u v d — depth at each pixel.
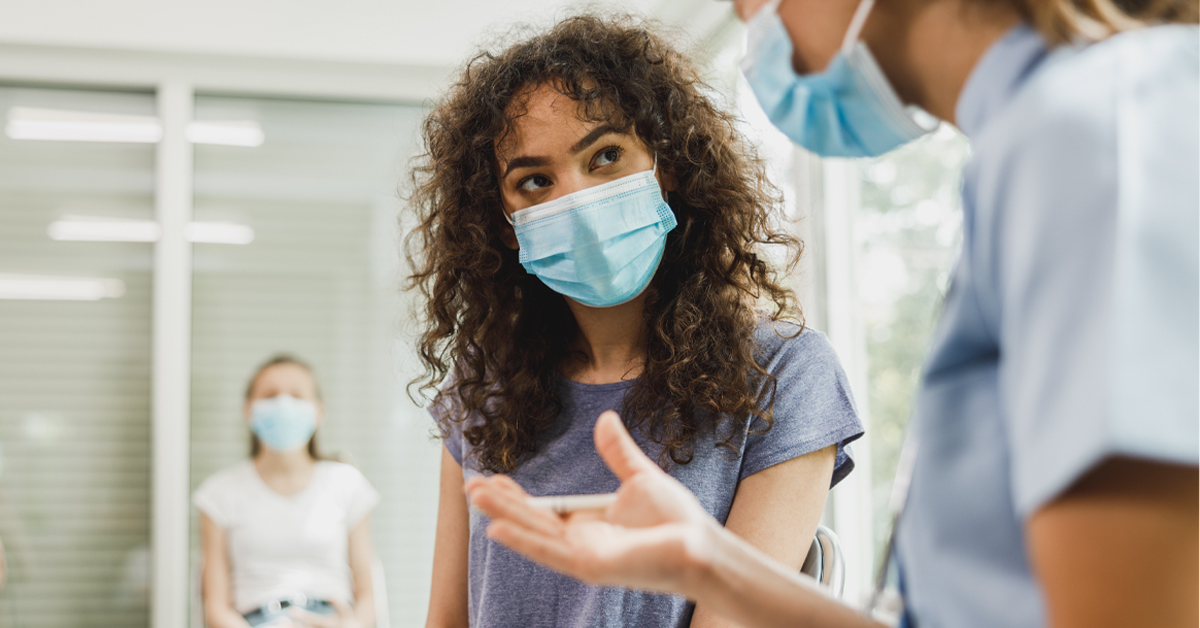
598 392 1.22
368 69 3.88
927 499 0.57
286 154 3.85
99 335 3.66
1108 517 0.43
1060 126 0.47
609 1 2.81
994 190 0.50
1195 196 0.44
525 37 1.34
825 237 2.80
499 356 1.27
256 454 3.28
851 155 0.73
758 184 1.34
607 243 1.14
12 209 3.65
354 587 3.19
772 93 0.70
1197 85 0.47
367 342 3.79
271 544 3.04
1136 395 0.41
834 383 1.14
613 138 1.16
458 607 1.31
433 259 1.39
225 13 3.56
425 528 3.72
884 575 0.69
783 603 0.67
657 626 1.08
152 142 3.78
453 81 1.41
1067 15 0.51
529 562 1.14
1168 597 0.42
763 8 0.66
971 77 0.56
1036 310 0.46
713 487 1.11
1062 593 0.44
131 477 3.62
